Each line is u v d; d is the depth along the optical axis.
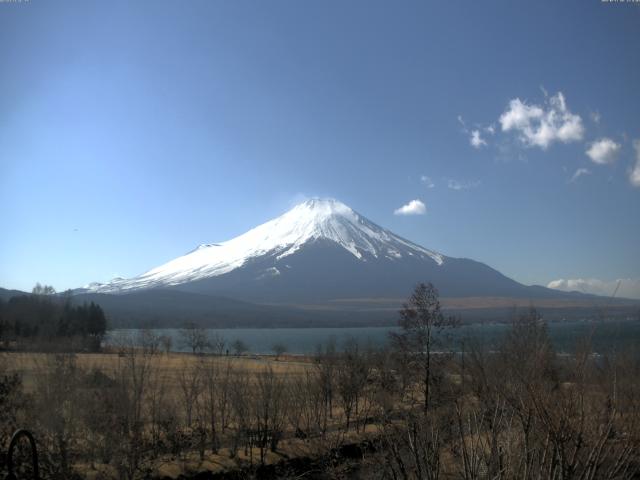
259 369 61.25
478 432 12.76
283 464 33.47
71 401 27.67
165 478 30.41
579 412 11.27
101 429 27.56
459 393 20.48
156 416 35.00
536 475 11.16
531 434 11.84
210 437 37.56
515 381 13.05
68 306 98.25
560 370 14.45
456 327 48.44
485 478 12.25
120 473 27.05
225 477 32.06
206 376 43.22
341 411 45.81
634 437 10.63
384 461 14.68
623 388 11.76
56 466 24.91
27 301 89.44
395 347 48.06
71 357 31.88
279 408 38.66
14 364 32.06
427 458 12.87
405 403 30.55
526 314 32.19
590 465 10.62
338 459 29.66
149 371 35.78
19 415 25.22
